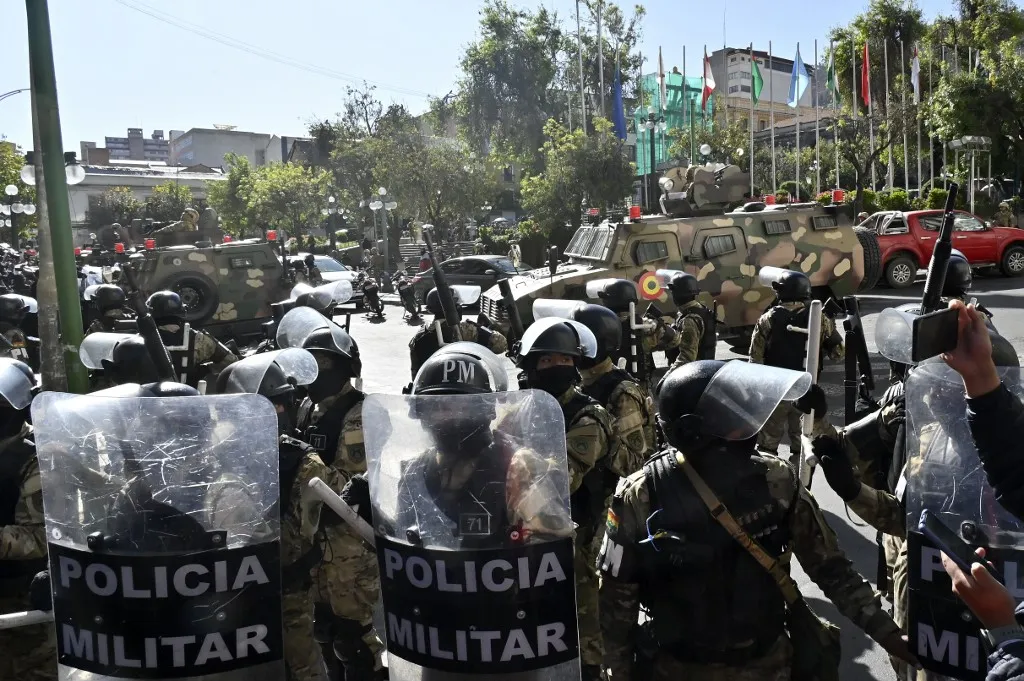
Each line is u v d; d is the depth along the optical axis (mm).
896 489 2777
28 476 2887
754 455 2432
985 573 1882
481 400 2320
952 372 2164
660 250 12094
